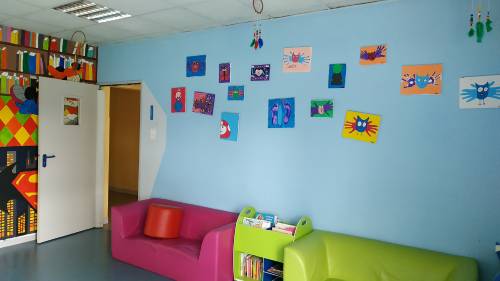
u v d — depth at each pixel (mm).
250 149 3764
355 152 3174
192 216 3941
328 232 3238
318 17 3346
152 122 4605
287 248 2730
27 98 4387
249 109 3766
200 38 4137
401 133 2973
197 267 3291
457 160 2762
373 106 3088
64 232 4656
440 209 2824
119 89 7527
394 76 2994
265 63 3648
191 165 4234
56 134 4496
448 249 2793
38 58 4477
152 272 3643
